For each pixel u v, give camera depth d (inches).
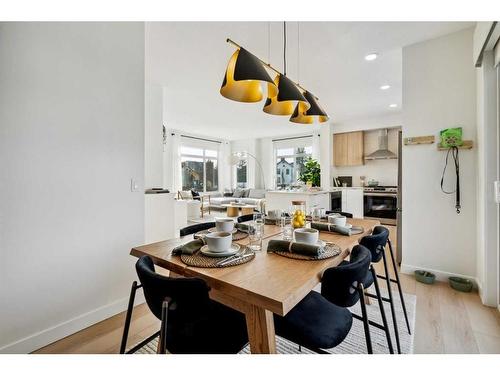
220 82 154.9
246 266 45.7
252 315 42.2
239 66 56.8
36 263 65.7
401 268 117.2
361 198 251.4
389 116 241.4
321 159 277.1
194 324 45.0
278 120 261.1
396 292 97.4
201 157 362.0
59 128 69.1
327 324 45.8
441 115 106.3
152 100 155.8
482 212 91.4
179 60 126.5
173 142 319.3
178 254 52.5
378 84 161.9
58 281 69.7
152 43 110.4
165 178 313.0
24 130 63.1
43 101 66.1
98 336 71.6
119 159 83.2
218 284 39.8
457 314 81.4
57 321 69.6
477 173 98.9
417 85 111.3
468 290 96.5
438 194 107.8
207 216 308.5
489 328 73.6
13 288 62.2
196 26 97.9
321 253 51.2
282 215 84.9
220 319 46.8
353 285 43.6
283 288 36.7
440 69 106.5
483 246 89.4
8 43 60.6
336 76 149.2
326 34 104.0
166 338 40.3
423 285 103.4
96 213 77.5
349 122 266.2
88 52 75.1
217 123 276.5
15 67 61.6
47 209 67.4
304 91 82.6
